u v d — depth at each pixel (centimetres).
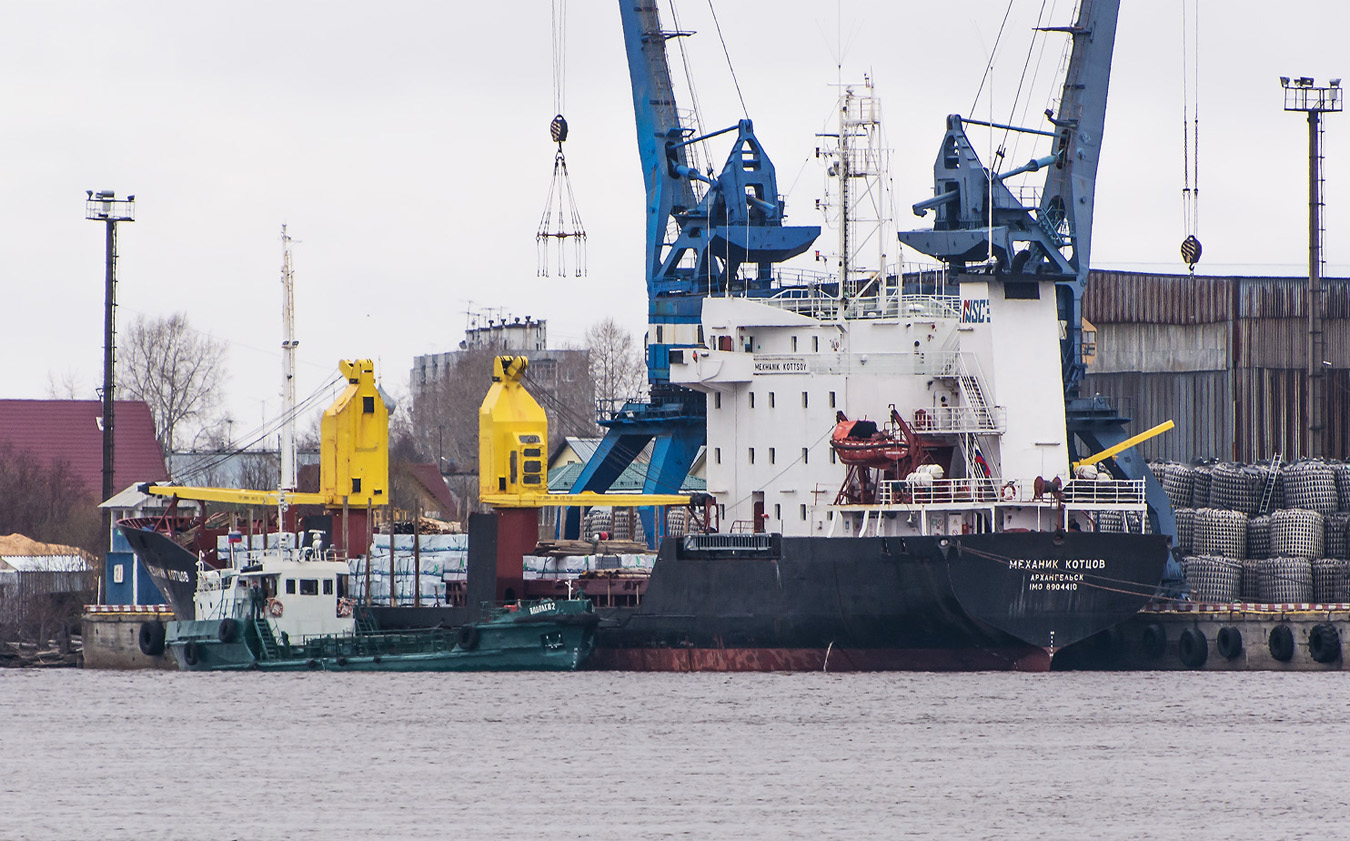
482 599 18850
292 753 14400
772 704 16212
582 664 18425
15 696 17538
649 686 17300
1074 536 17262
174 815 12494
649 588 18412
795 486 18900
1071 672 18288
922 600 17412
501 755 14238
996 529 17625
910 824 12206
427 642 18562
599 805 12675
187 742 14925
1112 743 14500
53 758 14362
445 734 15038
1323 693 16700
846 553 17688
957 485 17975
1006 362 18188
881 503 18162
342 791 13112
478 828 12112
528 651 18312
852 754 14150
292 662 18825
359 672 18638
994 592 17212
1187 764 13800
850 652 17888
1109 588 17338
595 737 14850
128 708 16638
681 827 12131
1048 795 12912
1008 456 18050
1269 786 13138
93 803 12838
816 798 12838
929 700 16325
